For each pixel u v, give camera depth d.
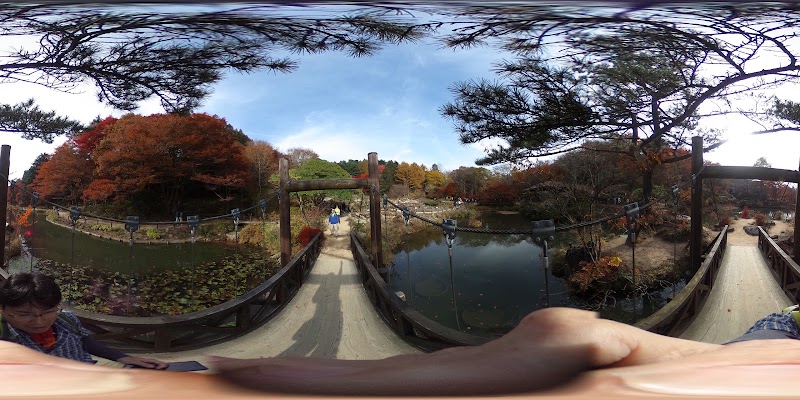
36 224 17.41
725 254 8.21
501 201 20.84
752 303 4.98
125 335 3.68
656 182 10.41
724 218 12.71
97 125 17.64
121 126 16.48
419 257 12.08
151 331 3.80
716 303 5.00
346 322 4.71
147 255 13.01
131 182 16.23
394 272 10.21
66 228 16.98
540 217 12.67
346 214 18.30
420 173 31.83
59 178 18.05
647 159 6.32
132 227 5.00
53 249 12.81
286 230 6.88
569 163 9.34
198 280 9.77
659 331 3.69
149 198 18.97
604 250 8.85
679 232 8.88
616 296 7.32
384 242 13.41
